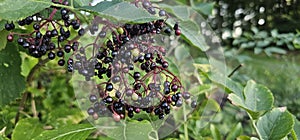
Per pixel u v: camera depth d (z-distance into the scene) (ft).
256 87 1.51
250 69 4.65
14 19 1.11
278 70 4.87
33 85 2.64
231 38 4.76
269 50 4.15
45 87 2.82
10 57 1.75
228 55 4.13
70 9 1.17
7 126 2.05
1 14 1.11
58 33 1.29
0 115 2.05
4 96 1.74
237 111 3.50
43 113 2.62
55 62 2.56
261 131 1.37
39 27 1.26
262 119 1.40
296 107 4.02
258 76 4.69
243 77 3.76
